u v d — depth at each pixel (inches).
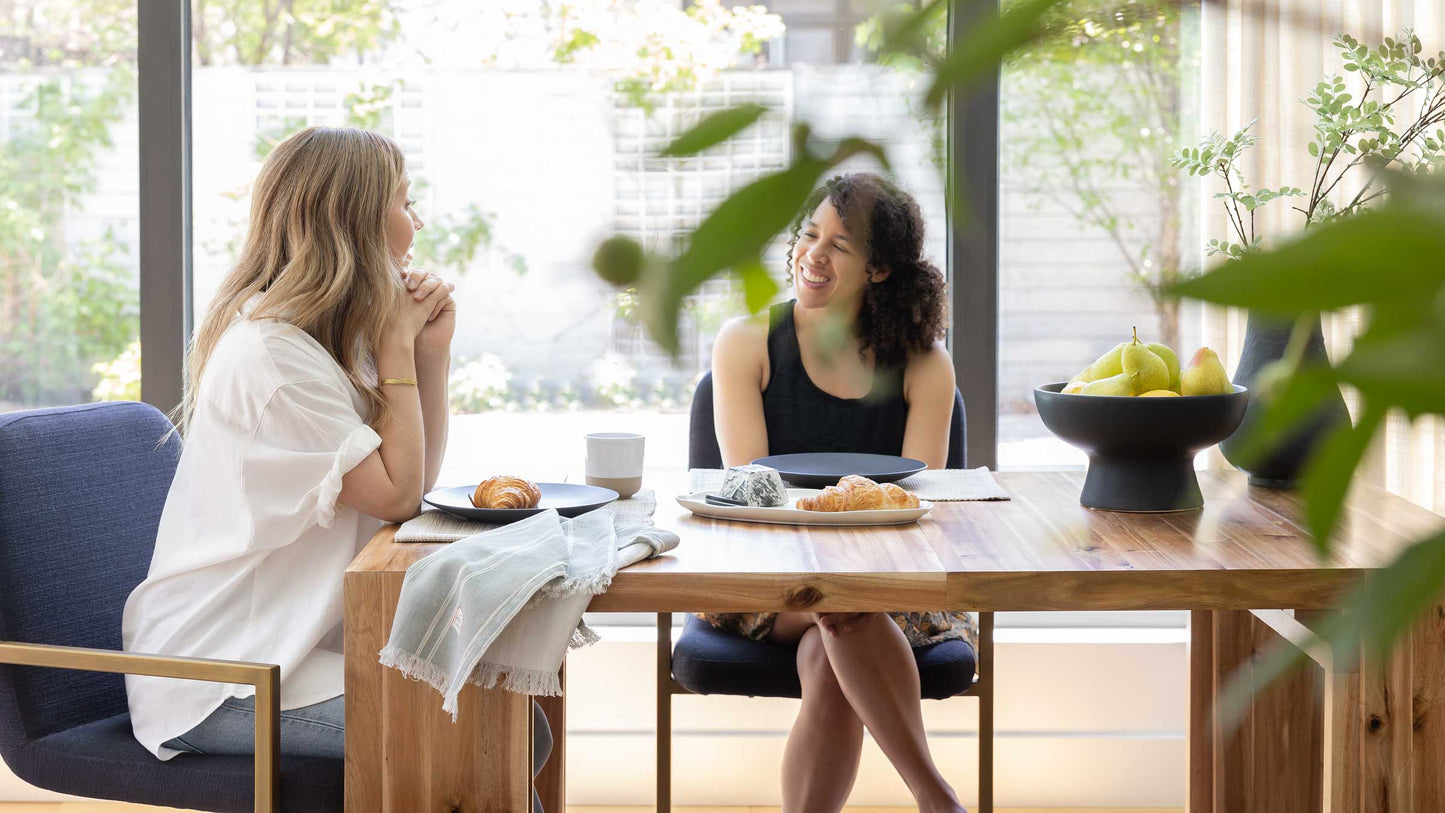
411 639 52.6
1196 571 53.6
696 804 103.0
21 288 106.1
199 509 64.2
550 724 79.4
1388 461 93.7
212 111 104.8
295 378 63.2
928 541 59.6
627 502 69.5
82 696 65.9
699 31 101.9
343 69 104.7
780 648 77.6
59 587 65.3
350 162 67.9
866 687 71.2
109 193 105.6
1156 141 98.3
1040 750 102.6
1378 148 63.3
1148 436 63.7
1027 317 104.5
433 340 74.1
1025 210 102.1
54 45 104.3
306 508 62.1
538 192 105.3
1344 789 56.4
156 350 104.4
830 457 77.2
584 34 103.3
